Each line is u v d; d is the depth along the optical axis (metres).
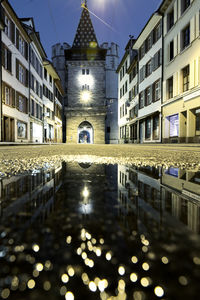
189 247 0.39
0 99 15.58
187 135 13.18
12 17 18.00
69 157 3.54
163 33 16.94
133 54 26.94
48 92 32.41
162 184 1.23
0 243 0.42
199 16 11.87
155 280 0.28
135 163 2.56
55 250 0.38
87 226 0.52
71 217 0.60
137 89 23.91
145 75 21.00
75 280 0.29
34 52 24.81
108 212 0.66
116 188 1.10
